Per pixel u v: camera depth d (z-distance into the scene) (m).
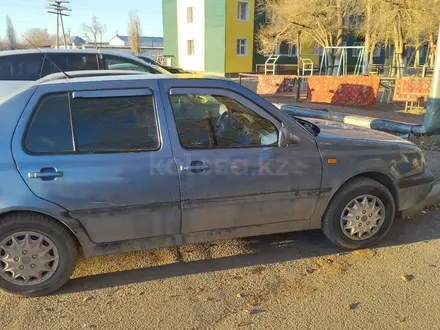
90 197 2.83
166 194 2.98
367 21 18.77
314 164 3.26
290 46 35.22
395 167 3.53
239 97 3.17
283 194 3.24
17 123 2.79
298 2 20.98
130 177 2.88
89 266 3.36
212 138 3.11
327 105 13.20
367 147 3.44
